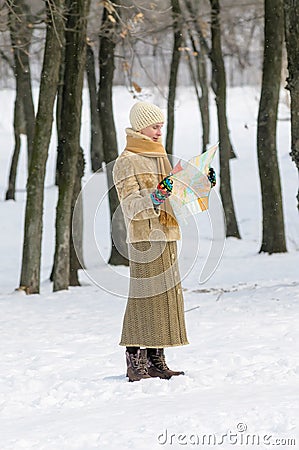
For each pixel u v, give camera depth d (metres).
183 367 10.02
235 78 74.44
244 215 39.00
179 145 54.41
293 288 16.89
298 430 6.51
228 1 40.78
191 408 7.43
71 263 23.38
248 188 43.50
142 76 63.34
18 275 28.38
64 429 7.02
